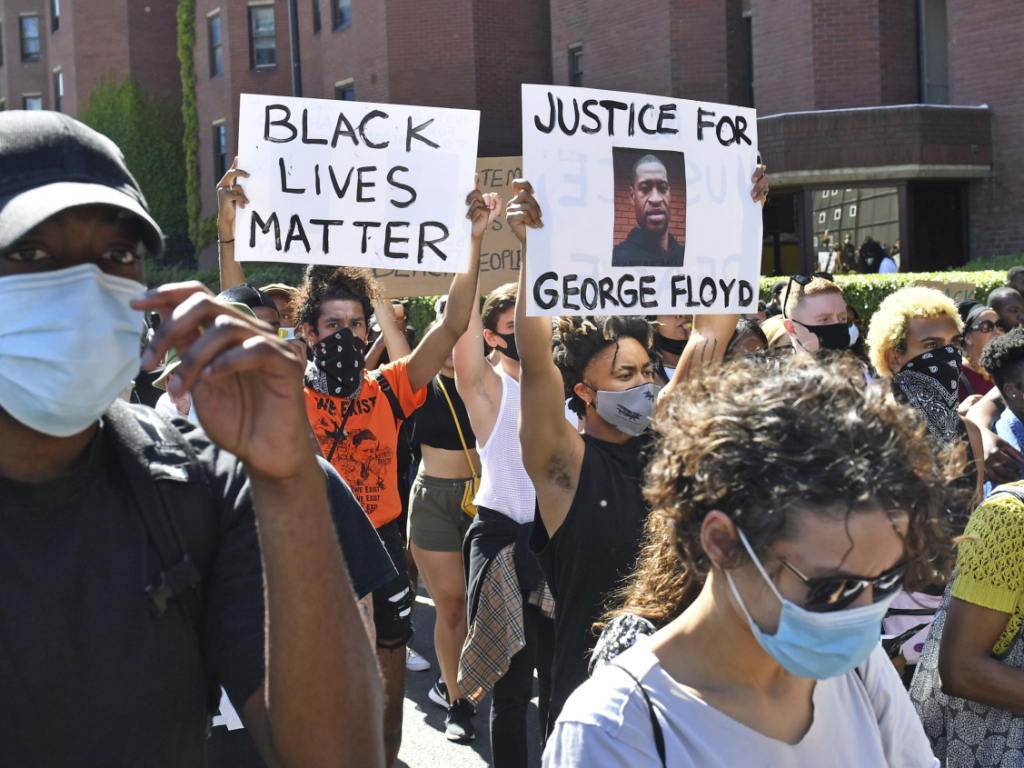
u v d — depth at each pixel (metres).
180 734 1.36
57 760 1.28
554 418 2.81
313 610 1.20
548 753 1.59
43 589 1.28
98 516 1.34
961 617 2.32
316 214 3.57
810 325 4.39
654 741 1.52
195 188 29.77
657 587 1.90
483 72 22.00
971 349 6.05
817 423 1.41
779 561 1.40
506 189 5.62
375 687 1.27
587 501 2.76
